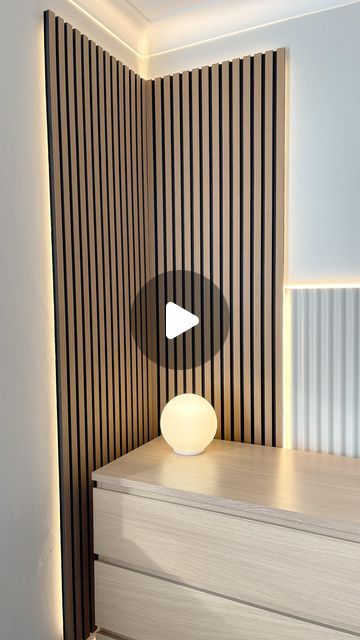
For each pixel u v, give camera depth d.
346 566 1.41
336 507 1.49
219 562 1.58
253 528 1.52
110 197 2.01
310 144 1.94
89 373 1.88
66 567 1.76
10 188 1.54
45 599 1.70
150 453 1.99
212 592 1.62
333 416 1.96
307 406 2.00
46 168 1.68
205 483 1.67
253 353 2.09
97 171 1.92
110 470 1.80
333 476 1.73
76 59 1.79
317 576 1.45
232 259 2.11
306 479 1.71
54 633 1.74
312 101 1.93
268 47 2.00
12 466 1.56
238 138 2.06
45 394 1.69
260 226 2.04
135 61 2.22
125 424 2.12
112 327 2.04
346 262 1.92
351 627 1.42
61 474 1.74
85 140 1.85
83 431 1.84
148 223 2.29
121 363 2.09
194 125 2.15
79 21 1.84
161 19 2.13
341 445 1.95
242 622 1.55
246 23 2.04
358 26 1.85
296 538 1.47
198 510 1.60
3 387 1.52
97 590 1.80
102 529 1.78
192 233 2.20
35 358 1.64
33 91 1.62
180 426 1.89
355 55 1.86
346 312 1.91
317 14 1.91
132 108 2.16
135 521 1.71
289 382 2.04
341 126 1.89
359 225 1.88
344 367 1.92
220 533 1.57
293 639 1.48
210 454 1.97
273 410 2.06
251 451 2.00
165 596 1.67
